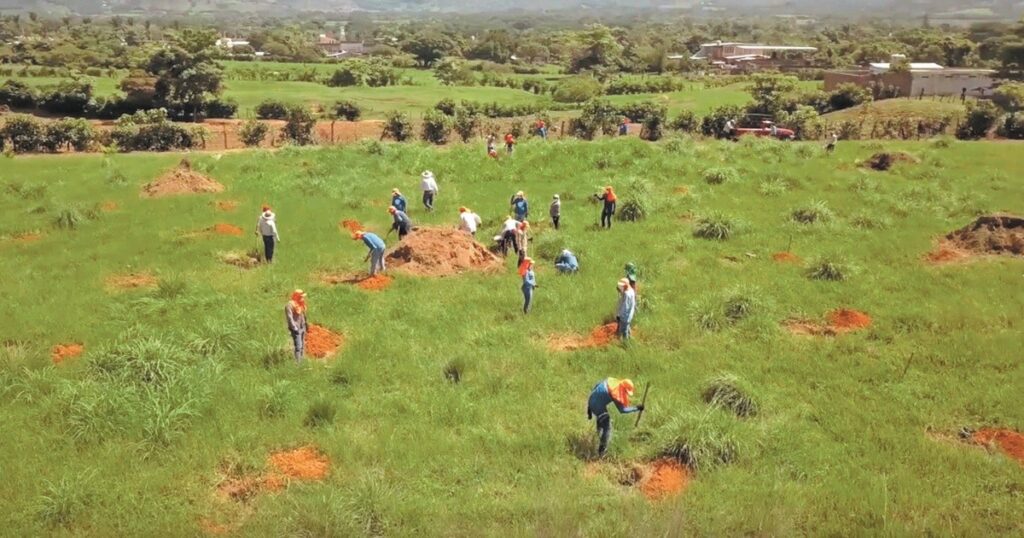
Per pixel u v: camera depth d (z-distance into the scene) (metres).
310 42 179.12
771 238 23.77
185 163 31.83
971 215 26.52
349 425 12.82
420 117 63.72
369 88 95.25
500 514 10.54
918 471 11.72
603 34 128.00
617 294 18.70
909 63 90.38
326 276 20.33
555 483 11.30
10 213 26.11
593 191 29.73
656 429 12.60
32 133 43.53
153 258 21.33
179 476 11.29
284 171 33.66
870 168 35.06
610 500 10.88
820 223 25.09
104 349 14.63
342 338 16.33
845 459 12.02
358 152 37.66
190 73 63.28
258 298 18.34
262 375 14.36
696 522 10.38
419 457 11.88
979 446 12.57
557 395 13.95
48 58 103.38
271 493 10.95
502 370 14.83
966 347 15.98
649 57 124.94
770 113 61.00
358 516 10.30
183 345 15.08
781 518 10.36
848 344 16.06
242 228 24.66
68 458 11.66
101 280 19.44
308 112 53.53
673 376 14.63
